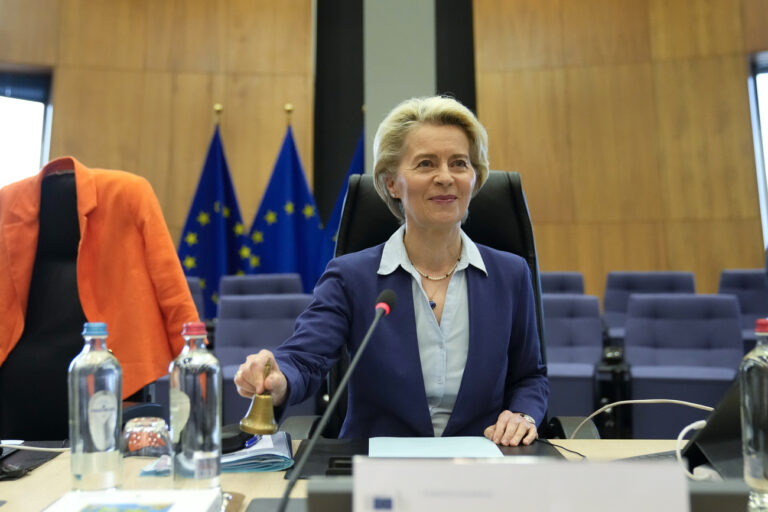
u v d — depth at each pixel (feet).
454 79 22.90
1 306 5.81
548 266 21.75
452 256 5.19
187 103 21.94
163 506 2.65
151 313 6.15
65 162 6.21
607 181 21.74
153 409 5.08
